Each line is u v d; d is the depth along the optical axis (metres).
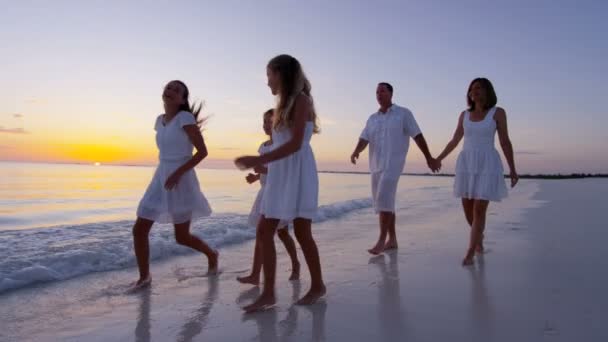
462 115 4.77
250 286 3.63
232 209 10.85
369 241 5.95
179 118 3.68
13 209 11.16
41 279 3.72
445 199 15.02
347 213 9.97
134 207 12.16
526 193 17.19
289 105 2.86
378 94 5.23
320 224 7.93
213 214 9.20
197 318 2.80
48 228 6.89
